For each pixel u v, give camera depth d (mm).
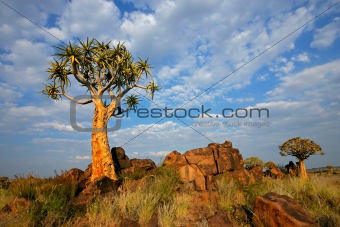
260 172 13047
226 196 9211
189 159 12148
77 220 7078
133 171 13414
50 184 10148
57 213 7266
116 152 13992
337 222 6551
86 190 9625
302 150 18359
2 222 6582
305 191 9758
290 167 19734
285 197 6754
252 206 8281
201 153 12328
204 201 8930
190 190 10008
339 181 13430
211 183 10477
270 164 18797
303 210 6121
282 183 11328
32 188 9570
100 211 7801
